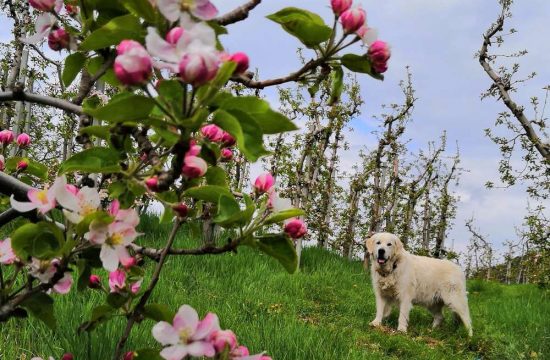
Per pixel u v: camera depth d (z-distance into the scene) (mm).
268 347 5141
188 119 1051
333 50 1494
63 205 1204
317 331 6508
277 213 1475
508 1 12812
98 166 1356
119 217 1220
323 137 17266
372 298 12453
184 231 12516
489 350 9031
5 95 1459
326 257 15398
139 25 1187
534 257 15312
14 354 3865
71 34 1404
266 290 10320
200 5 1056
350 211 20656
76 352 3807
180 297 6859
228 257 11094
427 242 26234
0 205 1695
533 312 12836
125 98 1042
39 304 1354
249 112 1141
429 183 25484
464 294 10586
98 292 5449
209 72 1002
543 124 12492
